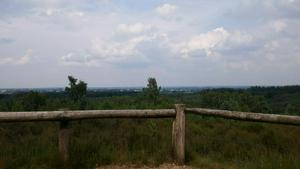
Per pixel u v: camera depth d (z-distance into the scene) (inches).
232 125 443.8
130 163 264.7
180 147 270.4
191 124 423.2
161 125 394.3
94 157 262.2
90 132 337.7
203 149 304.2
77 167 246.4
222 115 260.8
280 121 237.5
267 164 249.0
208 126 447.5
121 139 305.4
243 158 284.8
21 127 344.5
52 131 342.3
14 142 298.0
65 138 243.4
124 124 376.2
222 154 295.6
